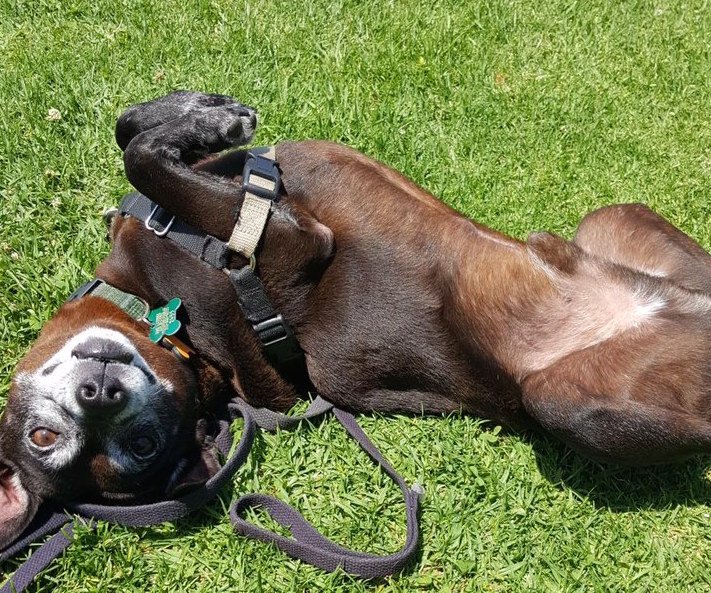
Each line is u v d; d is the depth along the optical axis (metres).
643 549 0.73
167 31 1.06
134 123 0.79
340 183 0.75
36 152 0.92
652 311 0.71
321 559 0.68
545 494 0.75
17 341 0.80
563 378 0.70
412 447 0.77
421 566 0.71
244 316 0.75
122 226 0.76
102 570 0.69
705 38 1.20
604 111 1.05
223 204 0.73
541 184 0.96
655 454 0.69
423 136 0.99
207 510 0.73
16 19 1.07
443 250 0.74
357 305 0.74
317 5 1.12
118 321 0.73
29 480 0.67
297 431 0.77
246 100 1.00
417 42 1.09
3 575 0.68
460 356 0.75
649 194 0.97
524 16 1.17
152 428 0.69
